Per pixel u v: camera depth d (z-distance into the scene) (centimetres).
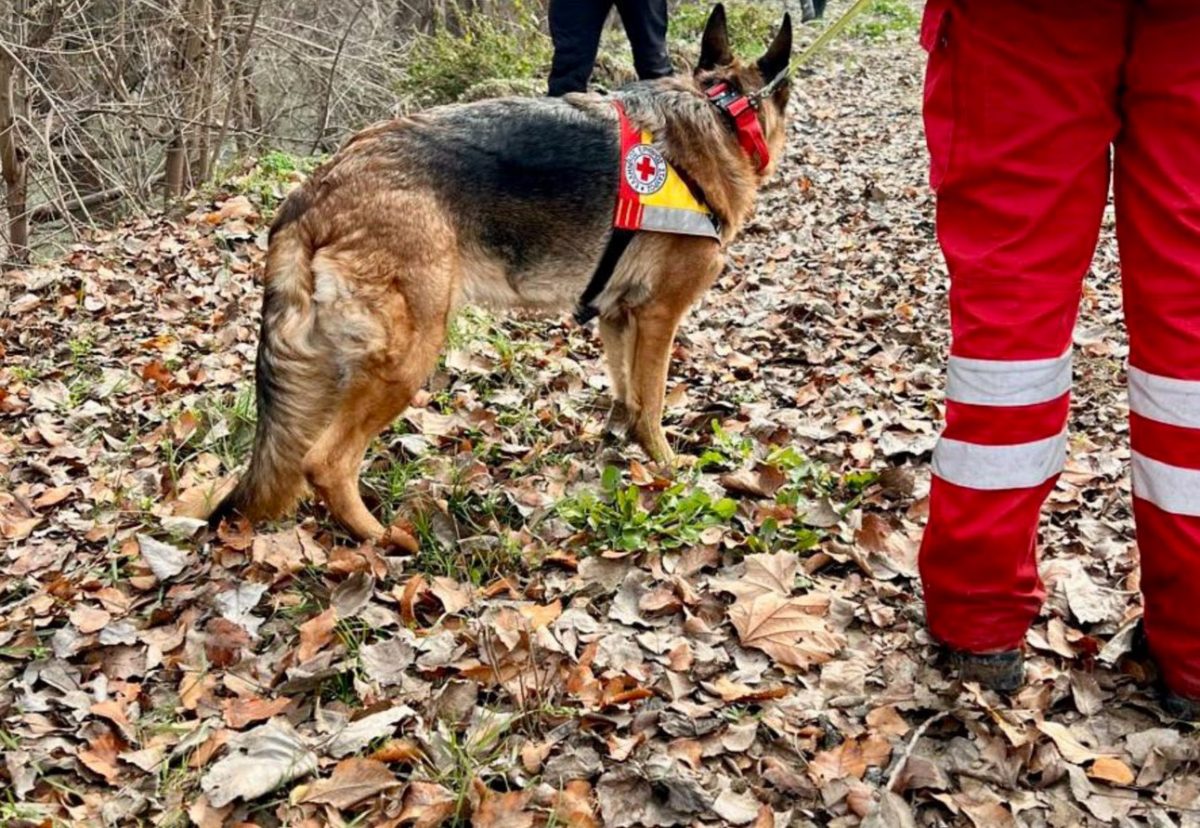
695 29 1490
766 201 786
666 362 381
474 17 1320
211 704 263
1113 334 499
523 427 413
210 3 1054
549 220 346
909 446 378
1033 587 233
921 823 212
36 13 959
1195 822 207
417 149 329
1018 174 204
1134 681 243
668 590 293
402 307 325
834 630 273
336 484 329
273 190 781
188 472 387
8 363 506
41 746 250
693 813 216
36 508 373
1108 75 201
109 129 1014
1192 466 208
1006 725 228
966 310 216
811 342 509
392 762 235
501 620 280
